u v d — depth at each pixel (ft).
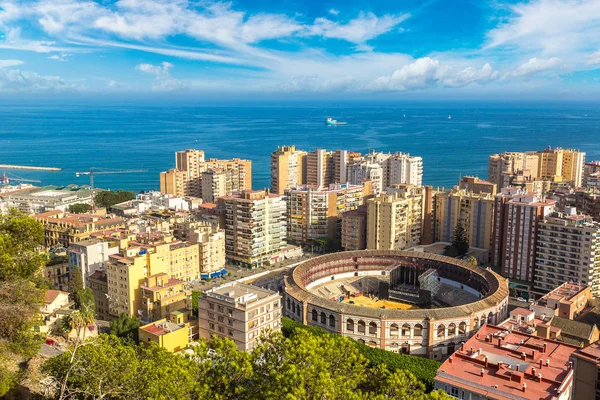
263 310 612.70
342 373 359.05
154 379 337.31
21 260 451.12
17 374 396.16
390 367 592.60
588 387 437.17
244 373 346.74
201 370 356.18
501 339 515.09
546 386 437.99
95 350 357.82
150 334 582.76
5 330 392.06
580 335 629.51
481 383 445.78
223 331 612.29
